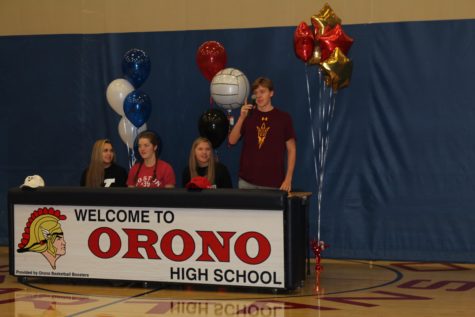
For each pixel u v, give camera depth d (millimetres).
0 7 9266
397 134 8195
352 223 8352
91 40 9086
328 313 5547
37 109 9211
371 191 8289
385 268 7824
